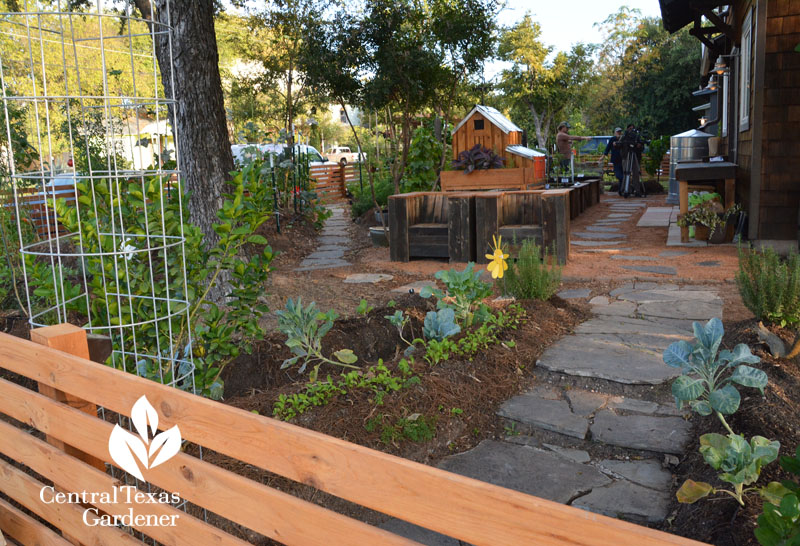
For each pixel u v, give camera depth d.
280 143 12.93
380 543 1.35
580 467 3.11
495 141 10.63
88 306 3.29
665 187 20.06
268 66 16.78
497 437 3.48
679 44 40.66
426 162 12.28
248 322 3.77
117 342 3.31
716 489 2.39
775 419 2.91
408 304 5.60
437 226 8.37
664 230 10.30
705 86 16.70
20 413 2.41
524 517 1.14
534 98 42.00
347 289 6.90
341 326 5.04
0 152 5.71
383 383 3.65
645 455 3.16
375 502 1.35
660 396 3.71
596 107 46.97
